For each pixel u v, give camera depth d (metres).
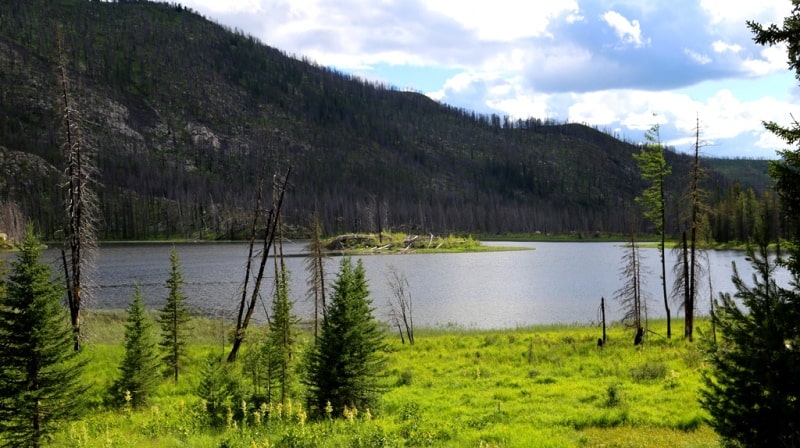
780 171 9.20
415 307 56.72
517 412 17.70
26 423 14.41
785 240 9.31
